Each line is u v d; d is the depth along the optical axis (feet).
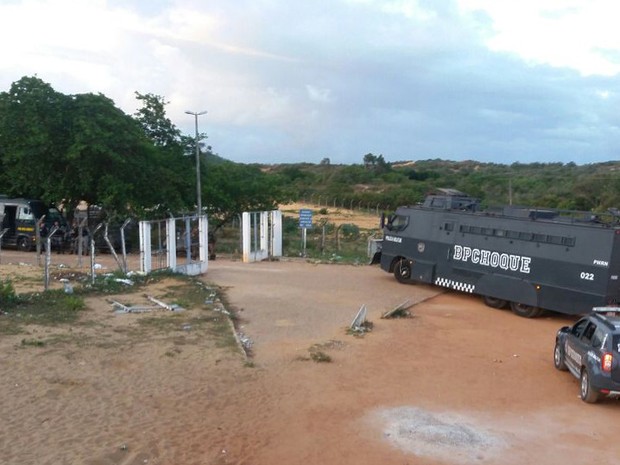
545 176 293.84
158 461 24.86
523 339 51.80
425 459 26.50
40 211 109.40
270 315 55.83
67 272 71.51
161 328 47.03
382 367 40.78
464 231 68.90
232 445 27.02
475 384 38.06
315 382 36.70
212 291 64.90
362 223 213.66
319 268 92.58
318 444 27.66
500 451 27.71
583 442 29.19
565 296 58.18
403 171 387.75
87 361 37.32
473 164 448.24
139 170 110.52
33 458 24.08
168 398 32.17
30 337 41.63
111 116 107.55
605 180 207.00
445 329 54.03
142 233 71.51
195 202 125.39
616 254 55.42
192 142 128.98
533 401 35.22
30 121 103.14
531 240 61.41
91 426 27.68
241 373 37.37
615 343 33.78
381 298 67.41
